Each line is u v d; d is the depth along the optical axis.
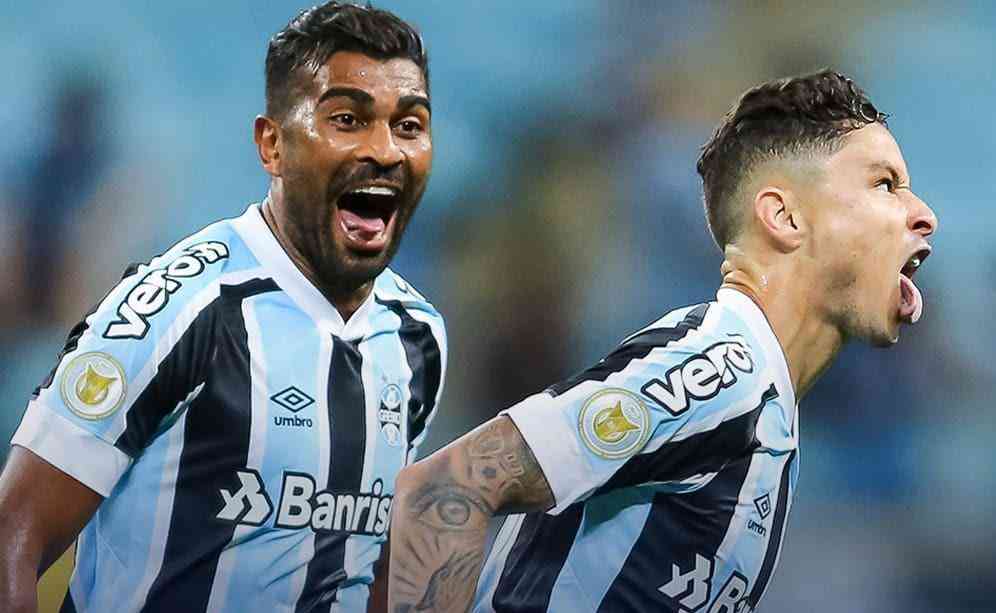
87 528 10.07
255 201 30.56
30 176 29.11
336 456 10.21
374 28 10.13
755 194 9.64
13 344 27.86
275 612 10.01
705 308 9.46
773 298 9.55
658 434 8.59
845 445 27.67
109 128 29.98
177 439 9.66
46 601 17.16
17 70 29.97
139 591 9.77
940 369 28.17
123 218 29.45
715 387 8.71
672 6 31.81
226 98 30.97
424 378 11.36
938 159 32.09
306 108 10.05
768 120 9.68
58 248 28.75
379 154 10.00
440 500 8.48
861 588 26.97
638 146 30.94
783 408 9.27
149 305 9.62
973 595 26.83
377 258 10.40
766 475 9.12
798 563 27.09
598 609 9.08
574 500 8.62
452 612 8.43
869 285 9.49
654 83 31.50
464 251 30.06
